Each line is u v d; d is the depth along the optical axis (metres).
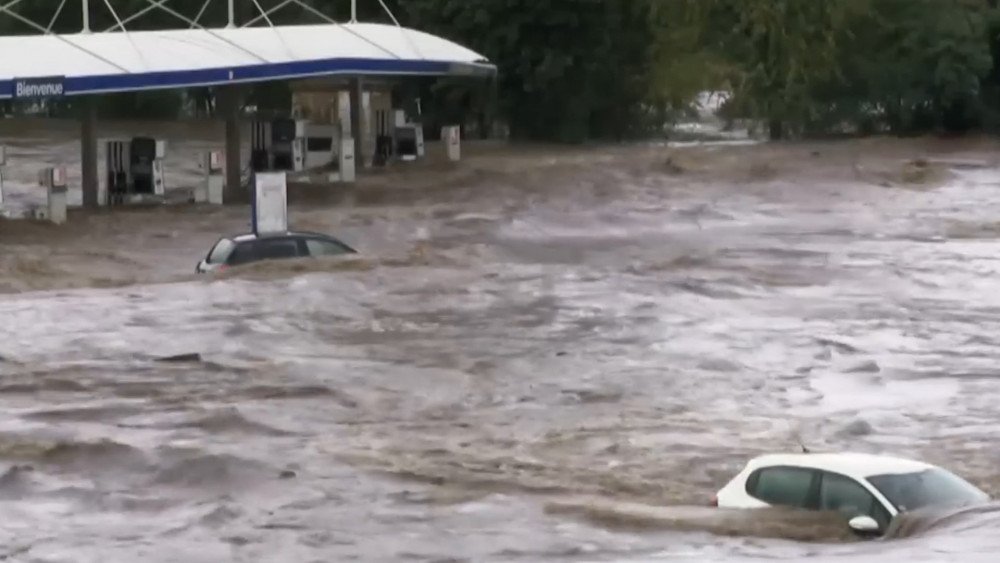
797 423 97.88
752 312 139.12
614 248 186.12
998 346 123.75
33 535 67.81
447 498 75.31
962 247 184.75
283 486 78.56
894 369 114.75
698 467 85.19
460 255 175.62
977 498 64.25
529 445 91.19
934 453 89.69
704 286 153.62
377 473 81.88
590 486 79.56
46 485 78.75
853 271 164.88
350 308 139.12
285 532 67.81
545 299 144.75
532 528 67.44
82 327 128.50
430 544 64.50
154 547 65.00
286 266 160.25
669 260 172.62
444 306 140.75
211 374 111.44
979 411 101.31
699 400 104.94
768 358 119.00
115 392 104.94
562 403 104.06
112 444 86.56
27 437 90.94
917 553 55.00
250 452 86.56
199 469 81.75
